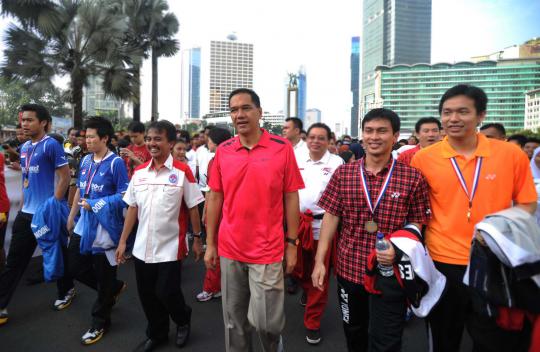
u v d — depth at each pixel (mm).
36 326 3256
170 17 18531
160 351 2863
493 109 101062
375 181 2146
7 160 5766
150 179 2775
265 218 2191
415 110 106875
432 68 105062
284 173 2275
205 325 3305
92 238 2965
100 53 11578
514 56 114500
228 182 2252
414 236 1972
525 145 5031
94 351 2869
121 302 3766
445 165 2129
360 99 160000
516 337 1884
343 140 12906
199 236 2957
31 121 3436
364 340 2305
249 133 2242
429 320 2209
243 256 2213
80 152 5625
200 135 8117
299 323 3412
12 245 3389
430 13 139500
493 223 1778
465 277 1908
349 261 2209
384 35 141375
